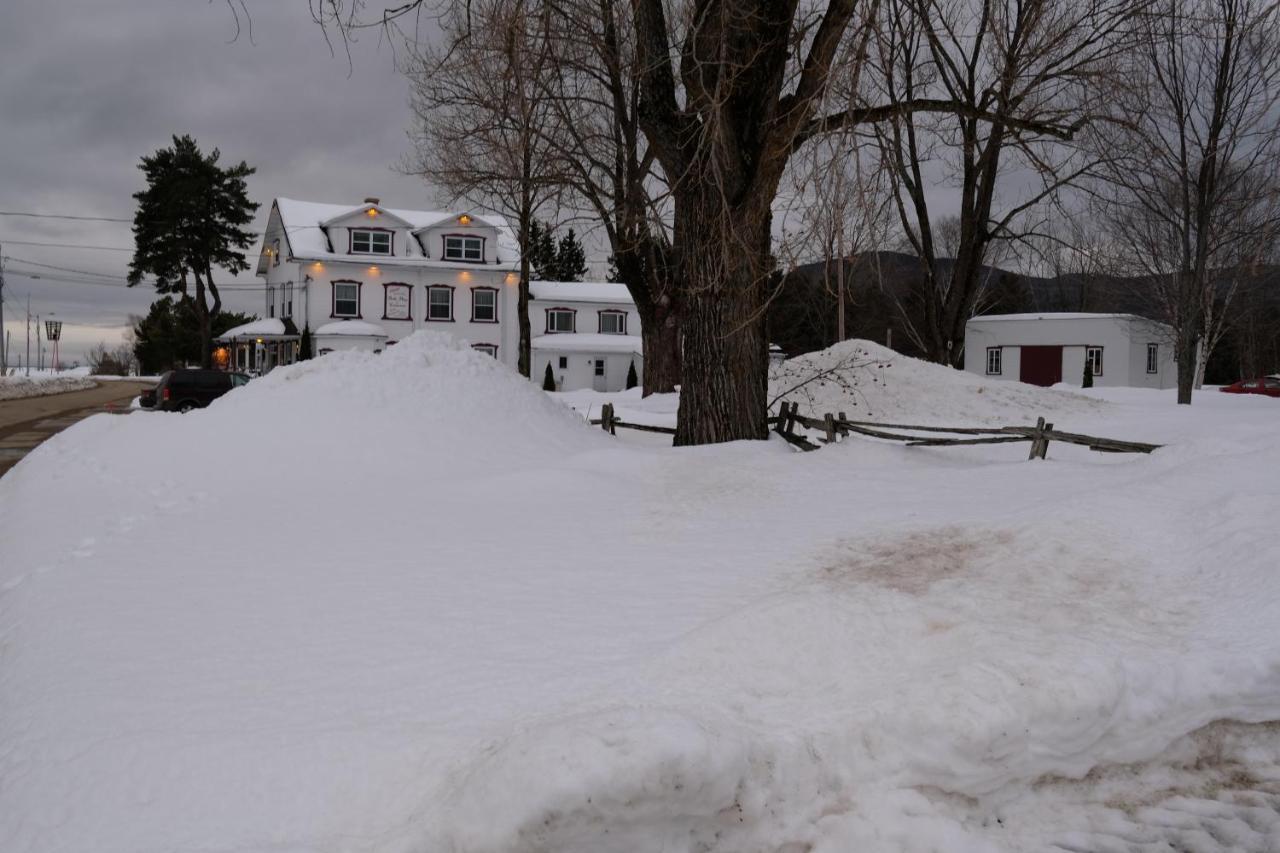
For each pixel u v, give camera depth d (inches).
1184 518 242.5
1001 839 135.9
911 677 159.9
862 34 339.0
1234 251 973.2
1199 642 172.1
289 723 153.3
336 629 199.6
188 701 163.2
